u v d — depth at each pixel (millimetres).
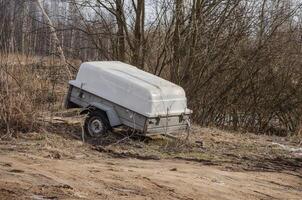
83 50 19797
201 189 8500
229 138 14750
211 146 13062
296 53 21141
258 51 20375
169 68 19609
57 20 19625
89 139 11953
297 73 21297
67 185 7605
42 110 12500
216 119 20531
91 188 7672
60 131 12148
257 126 21125
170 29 19625
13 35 12719
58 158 9875
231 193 8508
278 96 21172
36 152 10109
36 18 17125
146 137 12562
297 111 21250
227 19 19844
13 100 11750
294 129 20828
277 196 8734
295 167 11719
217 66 19922
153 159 10945
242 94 20828
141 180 8602
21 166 8641
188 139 13078
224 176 9828
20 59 12789
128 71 12469
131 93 11711
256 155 12617
